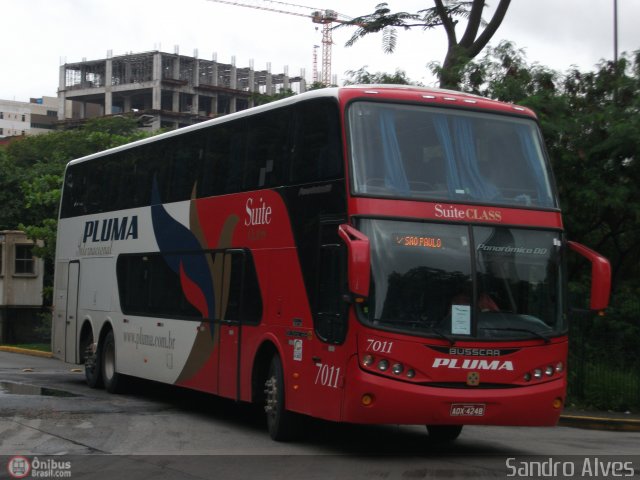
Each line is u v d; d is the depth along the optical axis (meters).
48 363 30.00
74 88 140.62
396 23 24.30
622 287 22.05
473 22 23.88
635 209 18.81
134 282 17.23
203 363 14.25
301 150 11.80
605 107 19.78
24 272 47.19
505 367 10.51
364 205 10.45
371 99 10.98
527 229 11.06
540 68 20.86
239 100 138.88
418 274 10.41
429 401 10.15
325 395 10.70
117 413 14.68
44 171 51.94
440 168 10.93
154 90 130.88
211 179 14.45
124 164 18.19
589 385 17.81
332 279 10.74
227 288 13.60
